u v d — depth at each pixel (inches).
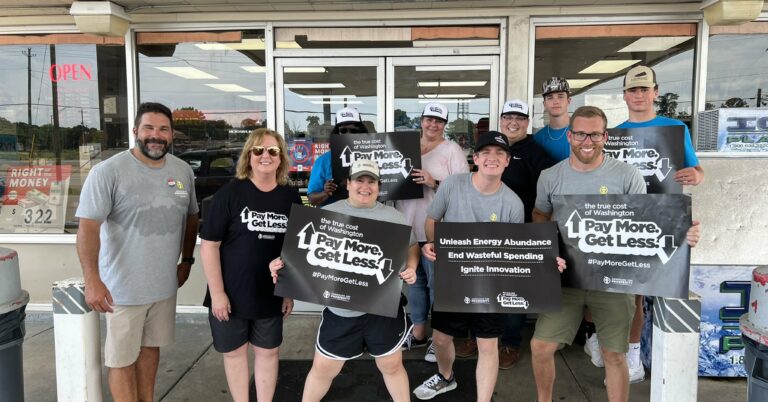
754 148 159.3
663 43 168.1
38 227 186.2
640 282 94.8
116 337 100.5
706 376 136.3
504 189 108.3
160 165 105.3
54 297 96.0
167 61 180.7
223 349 102.4
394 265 96.3
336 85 177.6
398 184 136.3
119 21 168.7
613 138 123.0
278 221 101.5
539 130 165.0
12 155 189.2
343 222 97.1
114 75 181.8
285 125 179.6
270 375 106.2
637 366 134.1
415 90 176.2
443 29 173.2
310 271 96.7
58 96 185.0
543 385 108.4
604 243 96.7
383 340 98.6
